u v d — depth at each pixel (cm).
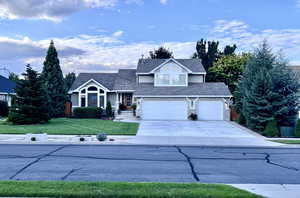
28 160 1042
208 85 3325
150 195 567
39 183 656
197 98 3092
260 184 716
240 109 2677
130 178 781
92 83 3500
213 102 3102
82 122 2697
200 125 2545
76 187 620
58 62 3369
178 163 1020
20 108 2466
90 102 3516
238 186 688
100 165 962
